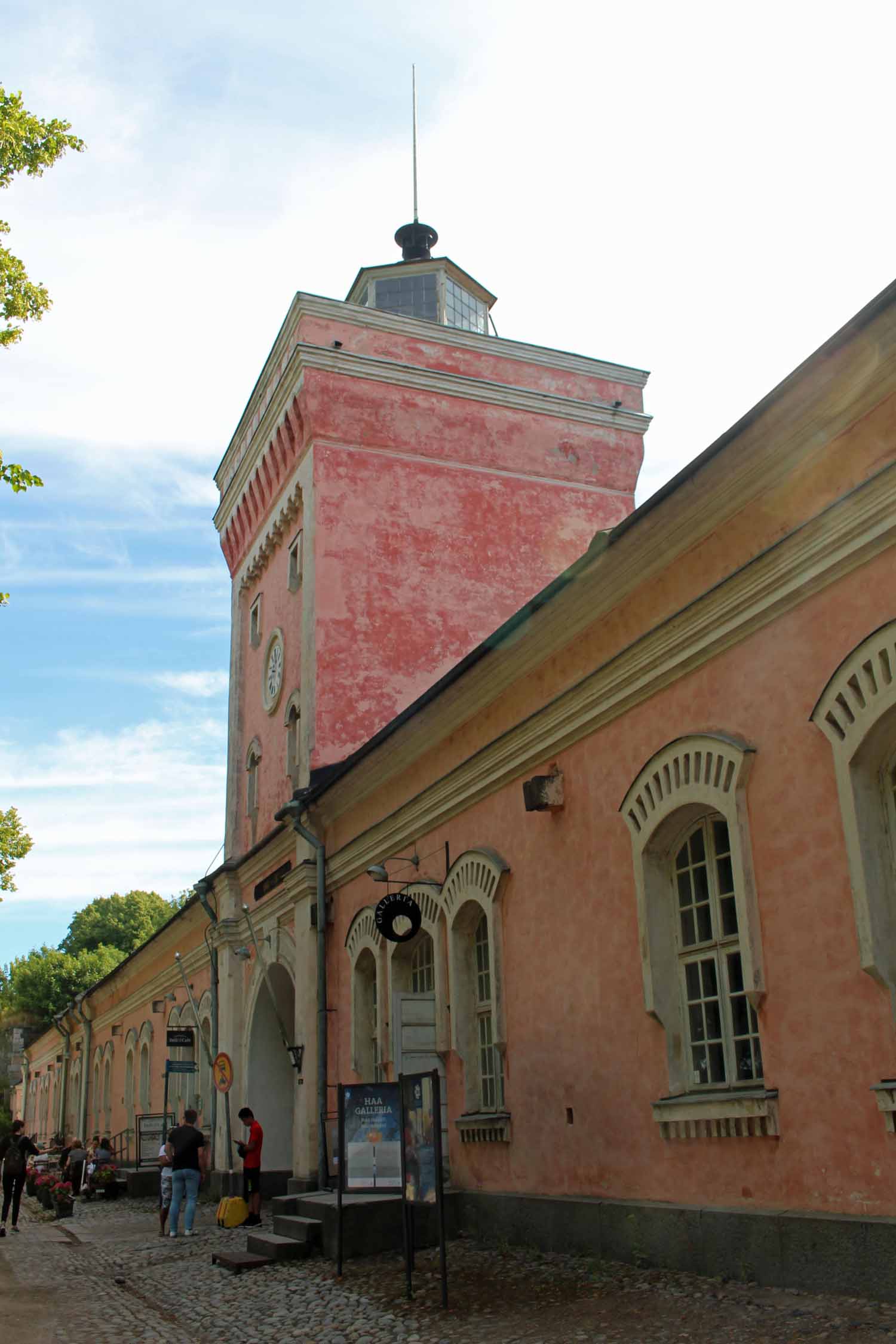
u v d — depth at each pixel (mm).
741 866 8836
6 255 13805
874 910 7668
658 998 9844
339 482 21031
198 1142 17422
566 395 23500
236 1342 8844
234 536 26062
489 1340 7852
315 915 18625
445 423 22109
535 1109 11719
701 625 9656
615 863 10742
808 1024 8164
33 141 13594
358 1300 9883
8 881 24609
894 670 7586
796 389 8297
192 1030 27234
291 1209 14422
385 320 22234
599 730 11219
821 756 8305
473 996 13734
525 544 22094
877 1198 7434
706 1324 7383
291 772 21328
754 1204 8508
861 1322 6785
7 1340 9008
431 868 14812
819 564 8430
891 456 7914
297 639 21672
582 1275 9586
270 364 23094
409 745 15352
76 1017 45344
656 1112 9633
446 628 20984
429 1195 9477
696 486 9438
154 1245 16000
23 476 13062
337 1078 17422
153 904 74875
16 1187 19594
